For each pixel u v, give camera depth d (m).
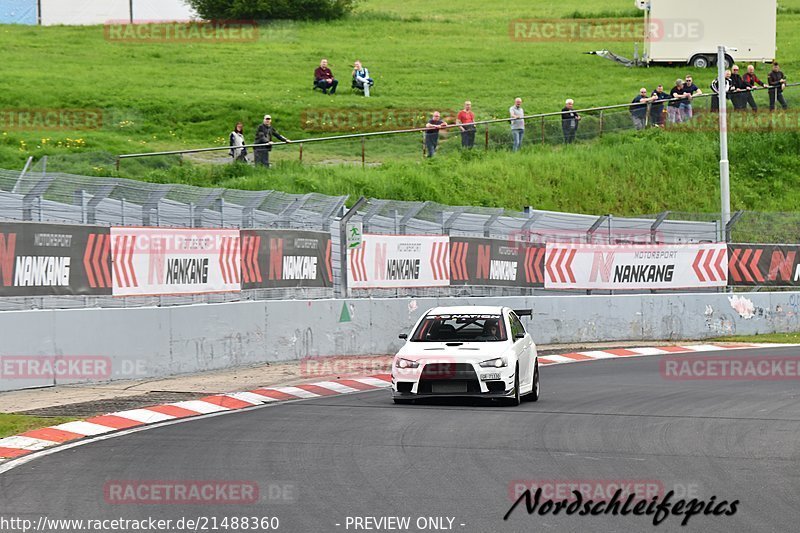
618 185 145.50
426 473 38.25
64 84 176.75
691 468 39.94
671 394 63.22
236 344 73.44
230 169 119.44
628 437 46.84
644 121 161.62
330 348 82.00
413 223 92.94
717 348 95.75
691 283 111.69
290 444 44.09
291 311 78.25
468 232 97.75
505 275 99.69
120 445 43.62
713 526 31.34
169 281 69.19
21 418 49.53
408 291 91.31
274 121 165.12
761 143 165.38
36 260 60.34
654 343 101.44
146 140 147.12
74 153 123.31
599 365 81.56
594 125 158.25
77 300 64.06
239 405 56.25
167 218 71.81
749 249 115.06
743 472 39.25
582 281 105.62
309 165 128.00
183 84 190.62
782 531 30.75
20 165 113.81
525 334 62.22
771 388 66.62
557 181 141.38
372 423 50.28
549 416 53.38
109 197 69.38
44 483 36.19
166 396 58.59
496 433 47.53
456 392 56.41
